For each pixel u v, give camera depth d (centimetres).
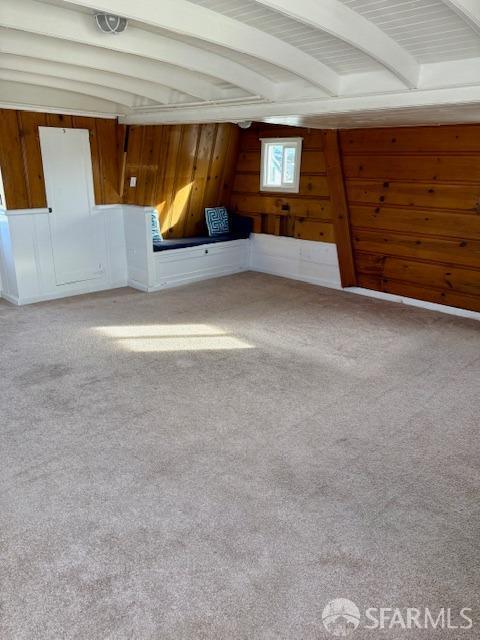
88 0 204
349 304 522
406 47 260
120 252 582
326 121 423
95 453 254
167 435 272
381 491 228
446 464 248
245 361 372
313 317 477
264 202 627
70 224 530
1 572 182
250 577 181
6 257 508
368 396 318
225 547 194
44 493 224
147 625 162
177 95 422
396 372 354
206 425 282
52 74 360
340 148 502
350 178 512
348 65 302
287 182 597
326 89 317
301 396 318
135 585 177
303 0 210
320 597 173
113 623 163
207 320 464
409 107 305
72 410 297
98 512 213
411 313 493
